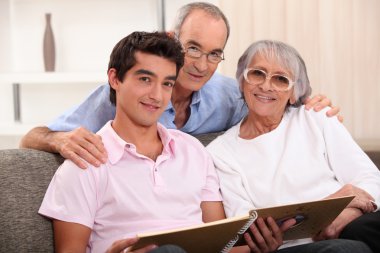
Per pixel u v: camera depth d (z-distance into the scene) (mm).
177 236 1433
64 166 1722
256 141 2012
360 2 3611
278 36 3666
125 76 1754
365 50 3635
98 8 4062
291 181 1942
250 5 3664
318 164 1978
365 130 3674
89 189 1684
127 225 1706
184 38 2113
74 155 1706
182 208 1798
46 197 1713
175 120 2273
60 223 1671
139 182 1750
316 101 2096
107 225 1705
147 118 1762
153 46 1729
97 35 4086
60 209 1666
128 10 4055
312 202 1584
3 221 1666
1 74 3832
